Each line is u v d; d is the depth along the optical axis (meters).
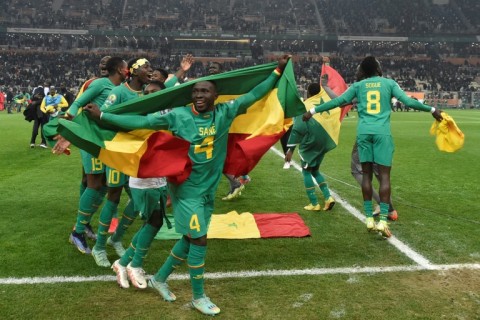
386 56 49.91
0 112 30.48
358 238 5.21
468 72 46.78
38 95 12.87
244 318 3.36
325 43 50.78
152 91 4.19
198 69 43.28
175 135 3.46
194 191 3.50
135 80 4.36
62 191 7.58
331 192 7.59
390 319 3.35
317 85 6.07
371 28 52.19
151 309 3.51
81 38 47.94
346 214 6.25
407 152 12.55
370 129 5.05
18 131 17.44
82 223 4.72
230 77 3.73
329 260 4.50
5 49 46.03
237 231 5.35
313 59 48.44
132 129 3.46
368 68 5.21
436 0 56.84
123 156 3.45
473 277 4.09
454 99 40.44
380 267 4.32
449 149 4.88
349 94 5.20
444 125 4.81
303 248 4.85
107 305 3.57
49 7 50.91
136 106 3.61
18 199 7.01
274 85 3.92
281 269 4.27
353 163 6.04
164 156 3.45
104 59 4.92
